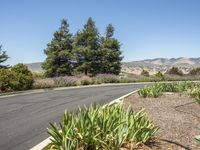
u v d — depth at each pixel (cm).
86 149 653
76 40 5353
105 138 660
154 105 1523
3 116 1266
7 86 2527
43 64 5028
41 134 926
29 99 1981
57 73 5012
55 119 1191
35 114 1321
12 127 1034
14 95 2297
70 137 638
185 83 2461
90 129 645
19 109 1485
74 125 660
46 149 718
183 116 1215
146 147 721
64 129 648
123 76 5212
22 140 850
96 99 1980
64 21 5062
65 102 1803
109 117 698
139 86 3688
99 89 3072
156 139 805
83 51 5153
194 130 970
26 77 2747
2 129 1001
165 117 1163
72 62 5159
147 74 6519
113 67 5553
